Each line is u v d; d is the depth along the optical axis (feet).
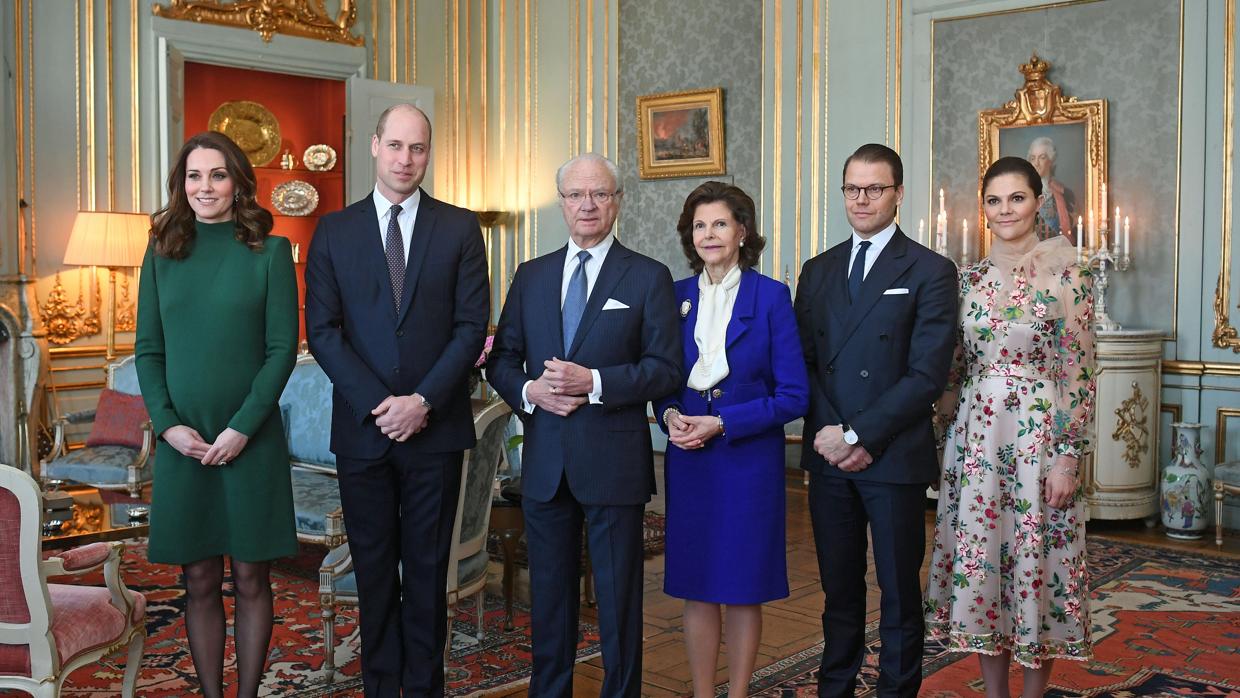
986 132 20.65
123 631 9.37
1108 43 19.52
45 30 21.90
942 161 21.33
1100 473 18.57
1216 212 18.72
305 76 27.37
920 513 9.07
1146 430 18.74
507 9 28.96
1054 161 20.03
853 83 22.48
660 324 8.95
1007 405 9.02
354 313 9.16
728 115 24.71
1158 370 18.88
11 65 21.39
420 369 9.14
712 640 9.45
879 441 8.74
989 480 9.07
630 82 26.50
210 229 9.24
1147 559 16.93
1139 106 19.30
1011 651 9.35
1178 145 18.97
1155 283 19.35
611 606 8.89
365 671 9.44
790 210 23.57
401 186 9.16
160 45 23.36
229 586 14.96
